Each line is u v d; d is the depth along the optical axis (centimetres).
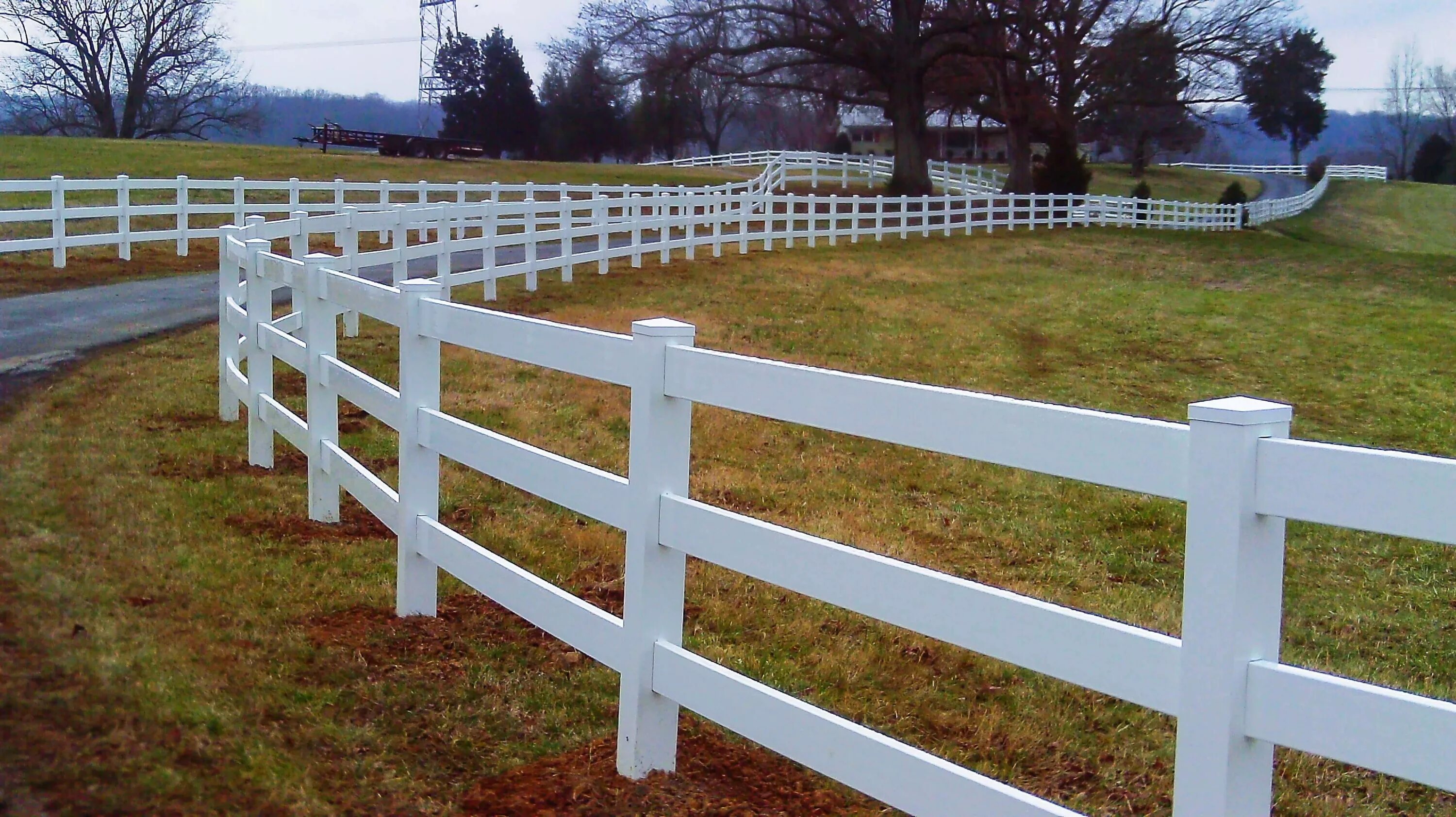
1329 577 704
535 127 7444
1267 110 4628
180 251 1972
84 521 575
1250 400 230
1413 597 674
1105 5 4150
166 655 416
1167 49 4153
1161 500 843
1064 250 2844
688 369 344
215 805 322
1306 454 216
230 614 476
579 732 402
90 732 350
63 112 5772
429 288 484
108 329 1258
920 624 285
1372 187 6988
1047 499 841
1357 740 211
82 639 418
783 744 321
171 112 5916
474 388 1052
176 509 619
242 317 791
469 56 7381
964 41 4084
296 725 383
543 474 403
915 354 1409
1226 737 225
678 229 2734
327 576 541
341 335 1294
